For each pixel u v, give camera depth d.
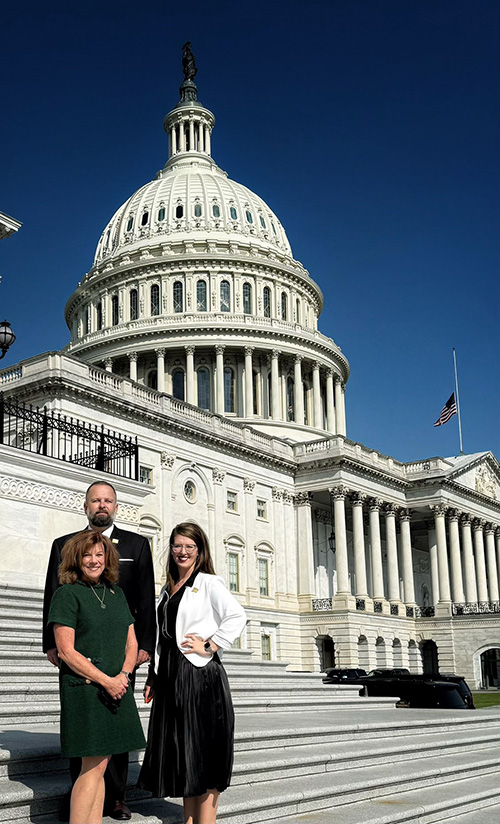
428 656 88.50
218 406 98.12
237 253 106.56
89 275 113.44
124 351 101.19
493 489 99.44
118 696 7.96
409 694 28.66
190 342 99.81
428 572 104.19
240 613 8.83
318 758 12.81
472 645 81.38
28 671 14.88
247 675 22.27
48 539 25.47
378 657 78.75
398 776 13.05
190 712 8.48
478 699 49.38
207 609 8.91
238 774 11.36
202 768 8.34
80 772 8.17
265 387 102.94
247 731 13.22
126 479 28.41
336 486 78.19
